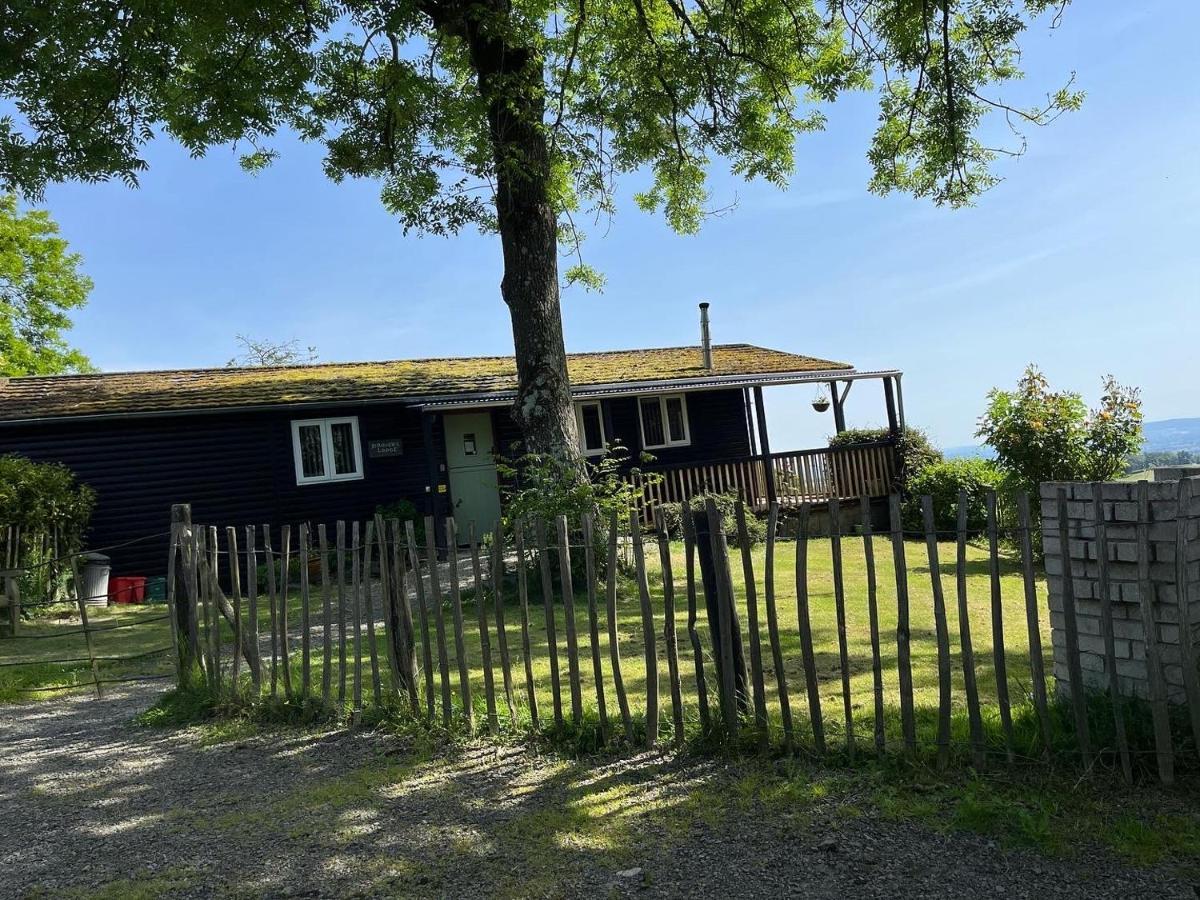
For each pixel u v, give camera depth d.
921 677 6.16
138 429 15.81
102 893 3.60
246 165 14.10
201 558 6.89
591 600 5.04
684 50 13.99
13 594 10.77
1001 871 3.22
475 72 13.70
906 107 13.48
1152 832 3.33
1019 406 11.73
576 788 4.38
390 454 18.11
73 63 11.02
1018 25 11.80
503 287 12.50
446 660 5.41
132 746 5.91
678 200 17.64
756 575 11.81
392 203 12.79
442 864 3.66
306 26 11.34
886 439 20.05
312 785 4.77
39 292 32.19
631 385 19.45
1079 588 4.28
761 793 4.07
